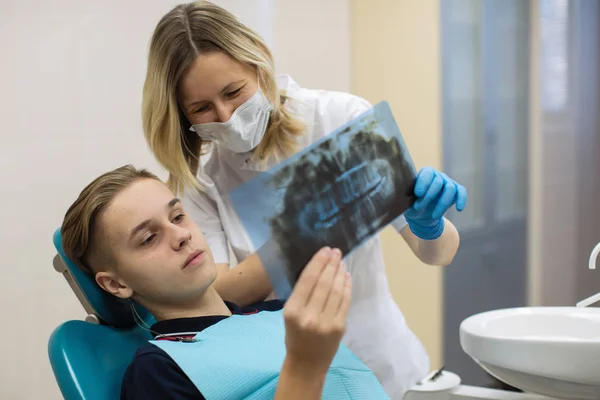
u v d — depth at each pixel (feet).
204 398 3.33
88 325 3.83
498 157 9.35
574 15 9.83
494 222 9.41
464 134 8.89
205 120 4.10
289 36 8.05
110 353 3.81
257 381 3.41
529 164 9.77
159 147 4.20
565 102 9.95
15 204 5.83
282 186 3.32
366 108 4.75
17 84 5.71
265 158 4.51
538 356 3.84
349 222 3.37
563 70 9.84
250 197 3.35
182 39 3.88
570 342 3.75
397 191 3.62
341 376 3.74
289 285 3.22
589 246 10.38
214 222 4.73
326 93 4.78
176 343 3.52
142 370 3.35
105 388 3.55
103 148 6.37
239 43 3.94
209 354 3.45
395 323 4.98
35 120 5.86
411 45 8.60
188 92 3.96
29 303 6.06
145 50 6.61
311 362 2.78
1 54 5.59
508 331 4.65
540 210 9.96
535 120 9.73
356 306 4.83
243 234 4.68
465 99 8.84
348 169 3.44
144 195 3.76
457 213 8.83
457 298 8.98
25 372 6.10
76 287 3.96
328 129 4.63
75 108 6.12
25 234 5.94
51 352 3.49
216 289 4.28
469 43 8.80
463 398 4.78
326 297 2.71
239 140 4.15
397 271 9.08
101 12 6.20
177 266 3.72
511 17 9.27
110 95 6.37
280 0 7.86
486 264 9.38
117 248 3.74
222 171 4.76
